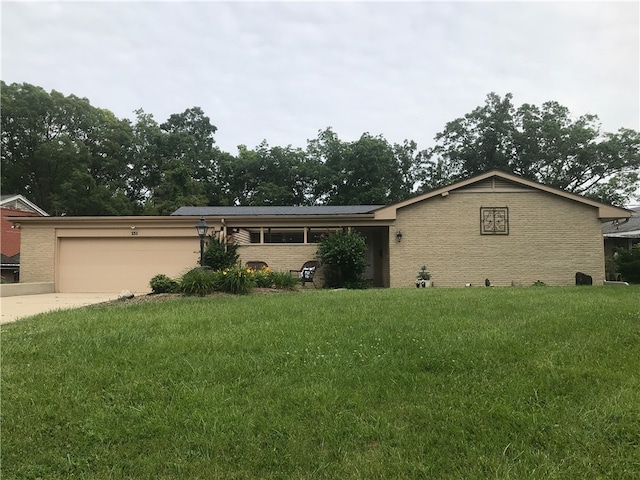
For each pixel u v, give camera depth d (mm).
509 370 3846
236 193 38844
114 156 37688
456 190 16359
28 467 2588
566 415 3045
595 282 16109
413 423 3012
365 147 35000
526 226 16281
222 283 10242
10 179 33469
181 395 3434
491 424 2979
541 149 36125
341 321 5719
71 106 35812
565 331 4973
